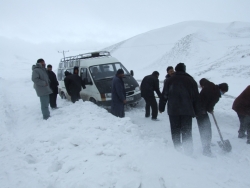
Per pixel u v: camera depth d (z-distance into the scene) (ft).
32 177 11.12
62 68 40.52
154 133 21.06
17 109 33.17
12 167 12.47
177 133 15.05
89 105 24.93
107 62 32.65
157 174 9.70
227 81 49.67
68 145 14.53
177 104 14.56
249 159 14.14
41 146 15.53
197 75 63.57
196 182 9.35
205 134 15.47
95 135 15.61
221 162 14.05
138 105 32.89
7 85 73.92
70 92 28.96
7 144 16.89
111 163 10.98
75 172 10.66
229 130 20.44
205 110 15.60
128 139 14.58
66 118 21.84
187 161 11.81
